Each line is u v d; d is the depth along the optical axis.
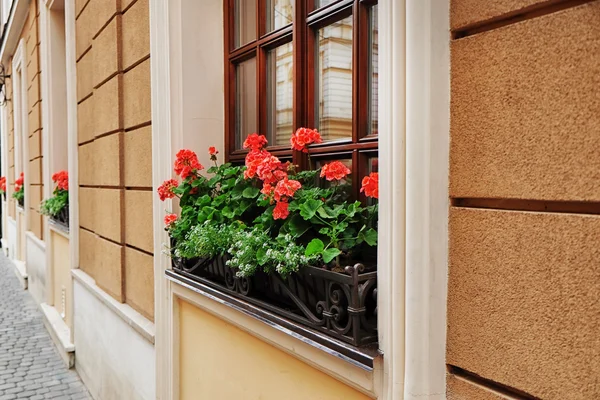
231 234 2.06
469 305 1.25
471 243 1.24
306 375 1.80
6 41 10.21
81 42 4.72
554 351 1.06
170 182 2.51
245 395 2.20
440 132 1.30
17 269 10.80
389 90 1.38
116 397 3.76
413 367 1.31
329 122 2.14
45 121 6.85
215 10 2.79
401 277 1.36
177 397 2.85
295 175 2.02
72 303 5.22
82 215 4.91
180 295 2.70
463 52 1.26
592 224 0.99
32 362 5.48
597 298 0.98
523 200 1.13
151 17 2.87
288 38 2.35
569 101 1.02
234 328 2.29
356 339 1.45
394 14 1.34
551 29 1.05
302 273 1.70
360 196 1.90
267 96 2.56
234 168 2.37
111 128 3.73
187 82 2.72
